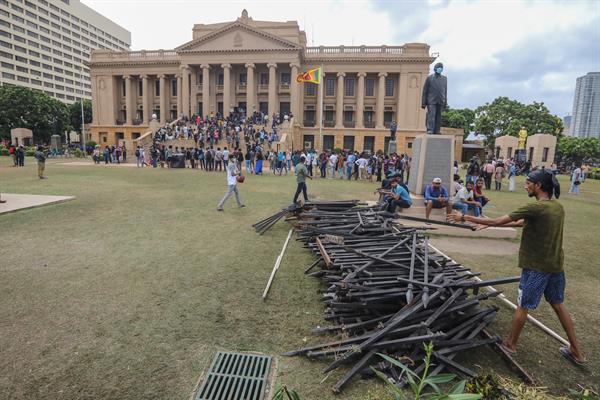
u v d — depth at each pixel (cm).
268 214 1066
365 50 5028
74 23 11031
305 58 5053
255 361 355
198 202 1250
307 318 439
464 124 7212
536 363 363
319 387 318
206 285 533
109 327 408
